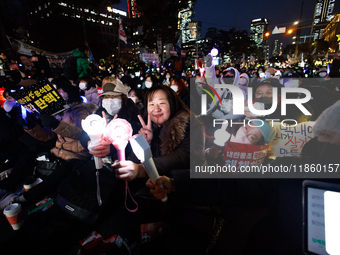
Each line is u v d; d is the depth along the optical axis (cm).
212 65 326
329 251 72
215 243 134
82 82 397
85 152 238
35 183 240
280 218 103
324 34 7031
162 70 1603
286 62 3653
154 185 117
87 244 147
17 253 162
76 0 1753
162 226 167
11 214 187
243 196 113
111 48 4116
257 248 111
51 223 180
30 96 200
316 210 74
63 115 250
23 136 288
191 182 122
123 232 188
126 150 202
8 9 1477
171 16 2725
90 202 184
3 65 928
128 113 231
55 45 2689
